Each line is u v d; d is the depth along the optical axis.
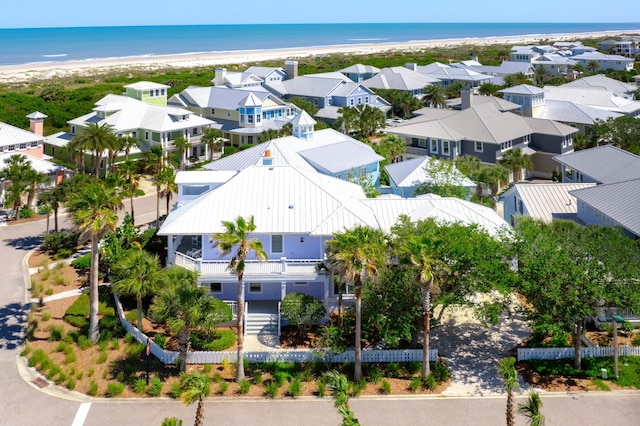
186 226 42.88
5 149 78.94
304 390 34.31
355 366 34.88
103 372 36.03
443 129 85.19
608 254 35.12
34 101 124.94
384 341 38.94
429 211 46.38
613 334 38.09
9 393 33.81
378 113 109.88
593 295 33.75
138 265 38.94
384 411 32.22
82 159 79.31
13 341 40.12
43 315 43.00
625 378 35.06
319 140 72.00
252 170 48.31
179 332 35.41
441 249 35.88
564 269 34.28
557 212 55.47
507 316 41.94
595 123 94.00
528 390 34.12
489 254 36.41
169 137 90.94
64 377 35.03
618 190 50.03
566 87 127.31
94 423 31.03
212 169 63.50
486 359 37.50
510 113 90.62
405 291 35.97
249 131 100.19
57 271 51.34
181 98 111.44
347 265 33.00
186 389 27.94
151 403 32.97
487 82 151.00
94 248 38.88
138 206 72.62
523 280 34.81
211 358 37.06
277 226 42.88
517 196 59.84
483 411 32.19
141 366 36.62
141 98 105.44
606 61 196.88
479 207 50.53
